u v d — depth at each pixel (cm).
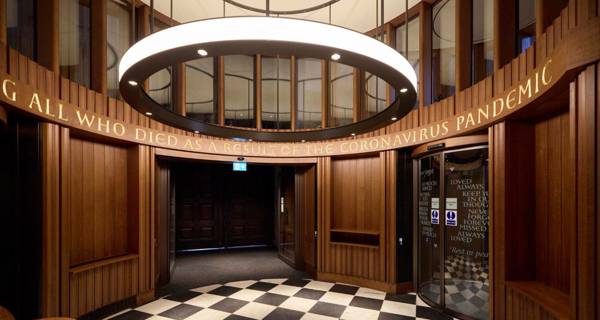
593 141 217
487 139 422
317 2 539
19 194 379
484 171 443
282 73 728
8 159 374
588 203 220
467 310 462
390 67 205
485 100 407
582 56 221
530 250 371
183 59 195
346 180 672
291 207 817
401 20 602
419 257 577
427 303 530
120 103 497
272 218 1073
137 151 527
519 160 375
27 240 379
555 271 336
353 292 591
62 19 438
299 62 721
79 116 422
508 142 376
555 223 337
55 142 395
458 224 478
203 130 411
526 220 373
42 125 384
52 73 392
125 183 534
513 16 398
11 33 371
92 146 480
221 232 1022
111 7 514
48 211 384
